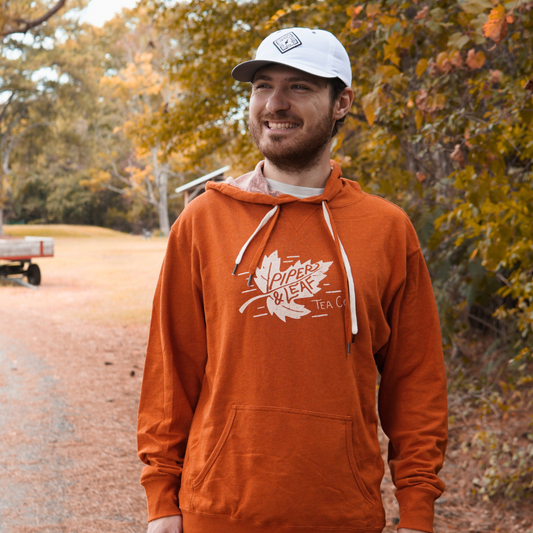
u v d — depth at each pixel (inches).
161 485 60.0
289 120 59.6
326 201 60.7
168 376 62.1
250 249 58.4
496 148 108.4
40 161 2017.7
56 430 198.5
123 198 2305.6
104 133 1849.2
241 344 56.3
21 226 2070.6
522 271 134.7
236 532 54.3
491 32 99.0
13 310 447.5
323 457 53.9
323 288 56.6
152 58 1400.1
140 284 600.1
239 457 54.9
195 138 351.3
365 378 58.6
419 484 59.1
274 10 277.9
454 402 194.4
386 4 135.0
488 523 137.3
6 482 158.6
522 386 186.9
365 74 196.9
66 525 135.7
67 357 303.3
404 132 158.2
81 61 1480.1
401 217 63.0
